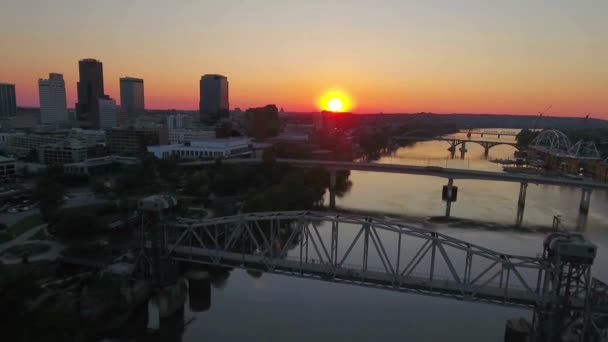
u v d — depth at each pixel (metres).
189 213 136.25
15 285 66.81
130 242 105.44
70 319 67.44
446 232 139.50
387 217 159.12
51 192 133.12
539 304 60.88
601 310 56.03
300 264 74.12
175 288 79.31
